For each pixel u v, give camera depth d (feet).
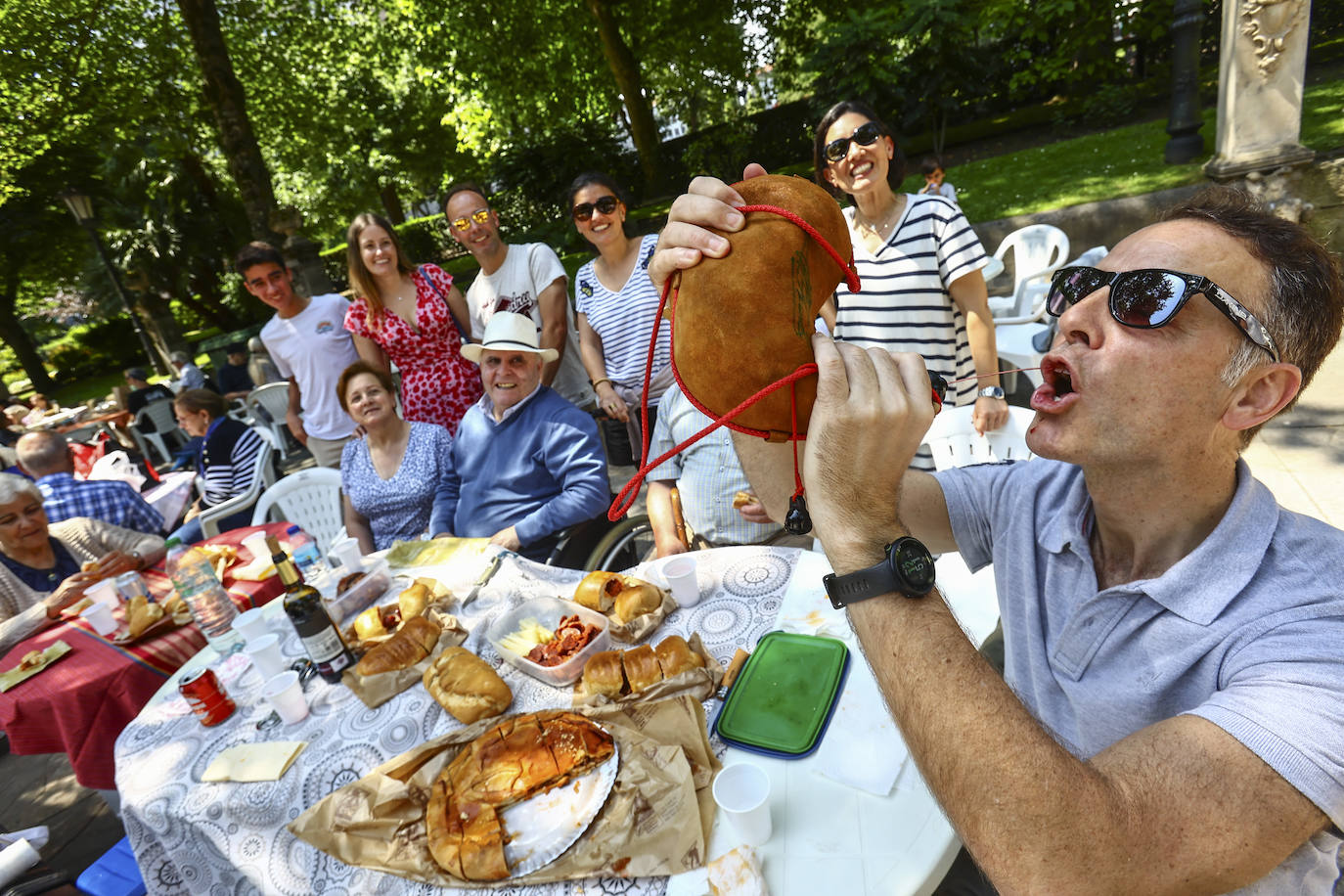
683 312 2.46
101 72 38.68
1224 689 2.35
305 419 14.05
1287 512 2.52
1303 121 23.99
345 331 13.84
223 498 14.75
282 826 5.08
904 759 4.27
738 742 4.63
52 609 9.24
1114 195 22.94
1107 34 34.22
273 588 9.31
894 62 40.27
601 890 3.94
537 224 58.59
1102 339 2.49
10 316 72.18
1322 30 36.91
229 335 46.98
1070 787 1.87
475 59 47.67
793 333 2.32
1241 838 1.92
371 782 4.77
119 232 56.49
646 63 57.16
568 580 7.37
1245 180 18.10
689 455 8.89
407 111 66.08
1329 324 2.33
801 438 2.45
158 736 6.22
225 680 6.86
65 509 11.23
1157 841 1.90
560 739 4.72
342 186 67.51
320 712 5.98
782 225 2.35
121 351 85.35
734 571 6.66
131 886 6.02
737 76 55.67
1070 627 2.85
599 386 12.68
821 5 51.11
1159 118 34.63
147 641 8.38
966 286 7.80
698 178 2.54
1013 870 1.88
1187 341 2.32
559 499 9.34
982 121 45.06
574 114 57.06
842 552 2.27
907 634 2.14
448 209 12.26
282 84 46.19
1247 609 2.36
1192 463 2.48
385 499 10.75
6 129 40.57
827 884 3.71
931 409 2.26
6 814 10.78
